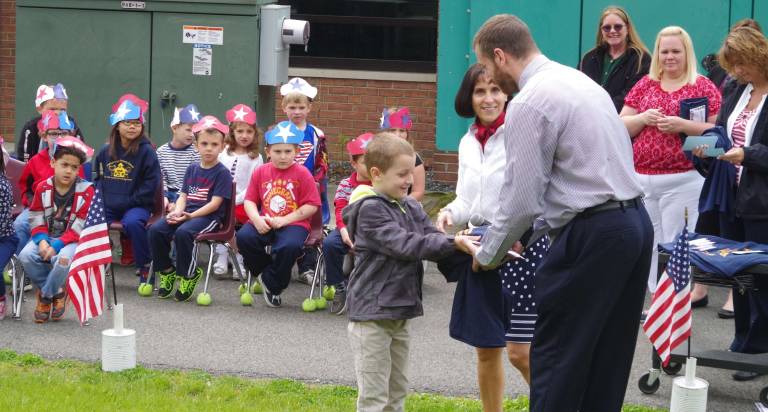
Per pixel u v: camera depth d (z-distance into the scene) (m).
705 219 7.40
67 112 10.56
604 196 4.62
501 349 5.34
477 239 5.00
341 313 8.05
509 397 6.19
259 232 8.06
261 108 10.68
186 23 10.34
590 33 10.58
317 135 9.15
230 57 10.34
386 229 5.07
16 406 5.43
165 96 10.42
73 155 7.68
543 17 10.66
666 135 7.76
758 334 6.54
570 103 4.64
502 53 4.84
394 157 5.15
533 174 4.63
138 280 8.96
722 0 10.34
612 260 4.64
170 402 5.69
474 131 5.54
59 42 10.49
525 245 5.26
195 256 8.25
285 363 6.77
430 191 12.41
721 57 6.81
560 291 4.72
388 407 5.35
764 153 6.61
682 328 5.84
